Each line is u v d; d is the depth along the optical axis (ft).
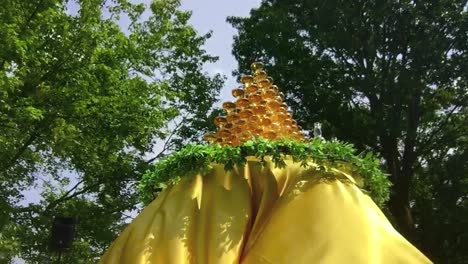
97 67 53.62
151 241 13.08
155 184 14.93
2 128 48.96
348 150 14.38
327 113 78.13
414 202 84.02
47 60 49.93
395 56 76.23
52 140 53.93
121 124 56.80
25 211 56.65
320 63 77.66
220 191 14.01
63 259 57.88
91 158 59.00
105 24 57.77
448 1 72.38
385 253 12.40
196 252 13.15
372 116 76.95
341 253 12.26
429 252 76.79
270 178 14.19
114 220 64.03
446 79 73.36
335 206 13.12
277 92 15.61
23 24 48.26
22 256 56.29
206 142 15.48
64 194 63.93
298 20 79.77
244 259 13.17
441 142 79.87
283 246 12.67
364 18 75.36
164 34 66.08
